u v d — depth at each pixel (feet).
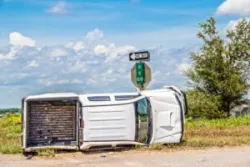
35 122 42.42
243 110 142.92
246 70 141.69
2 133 65.62
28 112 42.19
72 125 42.52
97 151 42.14
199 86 142.92
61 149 42.27
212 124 78.69
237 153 40.78
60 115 42.57
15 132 68.18
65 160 38.55
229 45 140.26
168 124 44.27
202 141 46.60
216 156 39.19
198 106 136.15
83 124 41.37
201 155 39.83
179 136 44.88
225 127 71.51
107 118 41.65
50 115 42.55
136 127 42.32
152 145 43.55
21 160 38.99
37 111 42.42
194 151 42.11
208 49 140.67
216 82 138.92
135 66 54.29
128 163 36.55
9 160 39.04
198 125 76.59
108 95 42.29
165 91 45.19
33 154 41.73
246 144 46.55
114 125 41.75
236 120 86.58
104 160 38.04
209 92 143.02
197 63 142.10
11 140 54.24
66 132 42.60
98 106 41.47
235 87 137.49
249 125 76.54
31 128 42.39
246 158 38.04
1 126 85.71
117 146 42.55
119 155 40.22
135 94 43.06
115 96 42.32
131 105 42.09
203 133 59.31
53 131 42.52
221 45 140.36
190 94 137.49
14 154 42.14
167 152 41.57
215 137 53.01
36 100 41.98
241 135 56.34
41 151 41.63
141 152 41.55
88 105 41.37
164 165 35.42
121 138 41.98
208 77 139.95
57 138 42.52
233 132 60.90
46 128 42.50
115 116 41.75
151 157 39.01
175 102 44.80
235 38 141.38
